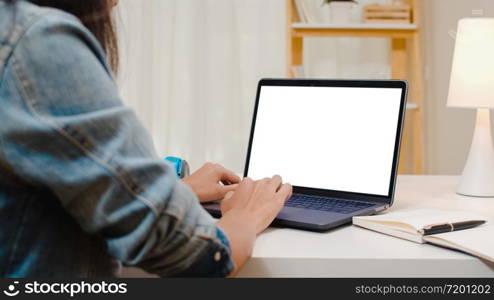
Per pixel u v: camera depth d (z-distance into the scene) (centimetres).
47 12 55
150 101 288
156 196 57
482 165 123
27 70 53
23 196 57
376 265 75
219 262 64
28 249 57
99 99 55
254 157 124
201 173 112
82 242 61
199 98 290
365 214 99
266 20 286
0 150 53
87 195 54
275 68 288
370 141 110
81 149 53
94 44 58
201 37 287
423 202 116
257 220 81
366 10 249
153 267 61
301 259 75
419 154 254
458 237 81
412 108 254
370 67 284
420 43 275
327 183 114
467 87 123
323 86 119
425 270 75
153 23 286
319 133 117
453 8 237
